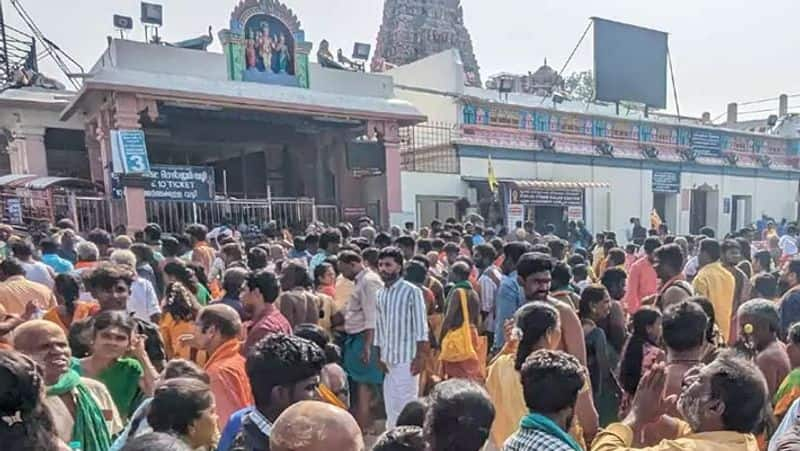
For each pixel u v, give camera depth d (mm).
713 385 2010
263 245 7918
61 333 2580
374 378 5496
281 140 18016
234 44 13898
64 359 2541
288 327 4164
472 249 8406
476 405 1991
